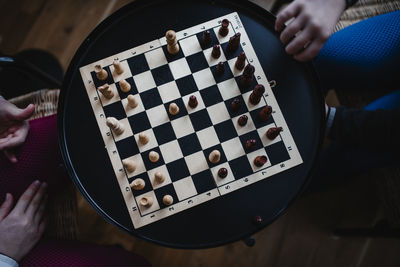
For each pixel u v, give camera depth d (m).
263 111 0.91
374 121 0.92
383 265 1.31
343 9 0.97
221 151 0.93
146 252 1.31
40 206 1.02
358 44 1.04
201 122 0.94
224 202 0.92
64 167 0.99
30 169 1.00
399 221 1.05
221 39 0.97
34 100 1.13
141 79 0.96
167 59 0.96
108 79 0.96
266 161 0.92
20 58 1.07
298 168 0.94
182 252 1.32
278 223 1.34
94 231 1.33
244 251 1.32
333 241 1.33
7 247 0.94
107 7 1.45
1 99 1.01
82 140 0.94
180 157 0.93
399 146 0.91
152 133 0.94
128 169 0.92
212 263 1.32
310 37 0.94
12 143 0.98
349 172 1.12
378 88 1.07
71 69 0.96
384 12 1.13
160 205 0.92
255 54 0.97
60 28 1.44
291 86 0.96
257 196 0.92
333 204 1.35
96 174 0.93
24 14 1.45
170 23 0.97
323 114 0.95
